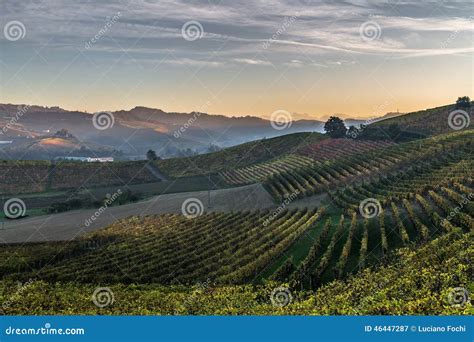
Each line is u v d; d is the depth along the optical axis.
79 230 69.88
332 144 132.12
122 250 51.53
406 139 122.69
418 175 72.62
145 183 124.25
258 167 129.38
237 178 120.25
